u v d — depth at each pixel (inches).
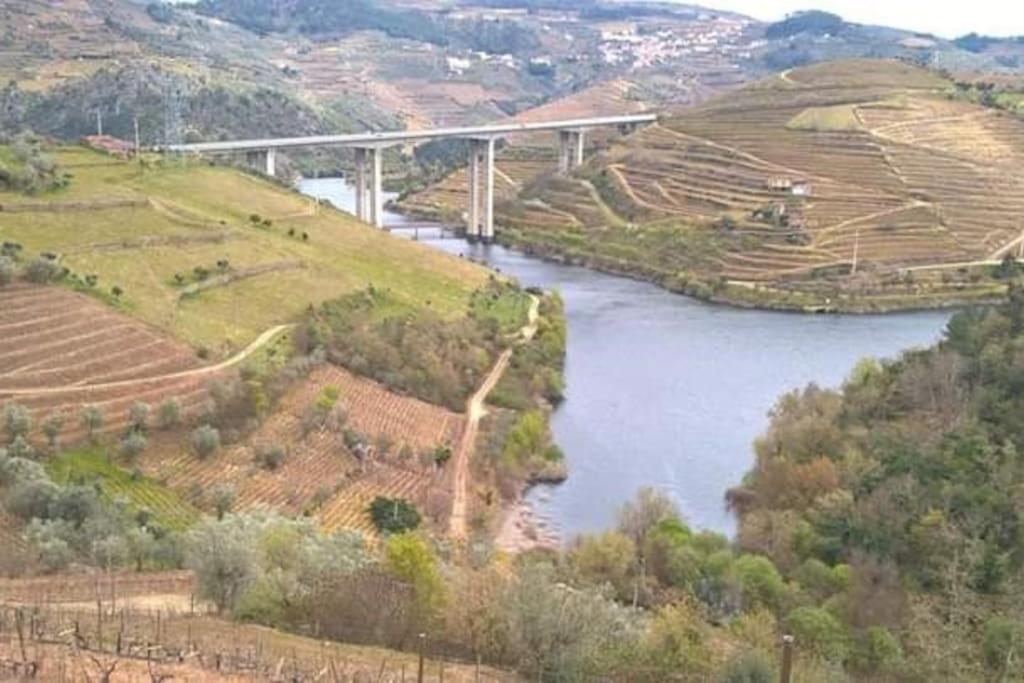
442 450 4114.2
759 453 4028.1
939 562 2842.0
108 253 4879.4
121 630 1635.1
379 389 4552.2
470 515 3725.4
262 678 1533.0
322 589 2016.5
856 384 4345.5
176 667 1533.0
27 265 4242.1
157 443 3587.6
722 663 1829.5
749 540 3299.7
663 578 3021.7
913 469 3390.7
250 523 2317.9
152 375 3922.2
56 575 2411.4
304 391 4239.7
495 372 5137.8
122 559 2588.6
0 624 1681.8
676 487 4158.5
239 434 3774.6
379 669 1665.8
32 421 3398.1
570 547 3326.8
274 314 4837.6
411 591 1991.9
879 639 2326.5
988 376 3978.8
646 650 1835.6
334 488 3649.1
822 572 2913.4
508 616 1855.3
